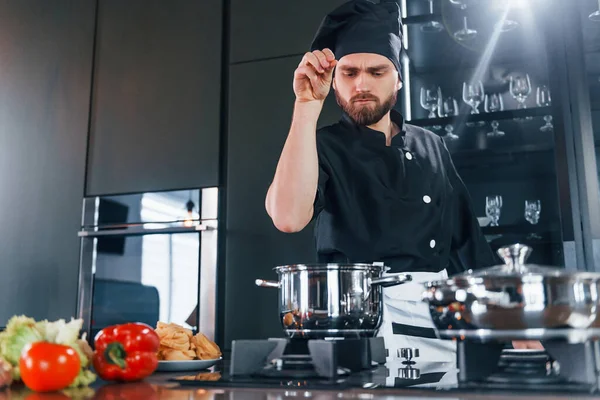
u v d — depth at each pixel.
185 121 2.56
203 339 1.07
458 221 1.59
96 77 2.74
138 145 2.61
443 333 0.75
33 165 2.76
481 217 2.50
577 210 2.21
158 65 2.65
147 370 0.81
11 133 2.82
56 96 2.79
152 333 0.84
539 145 2.37
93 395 0.67
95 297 2.54
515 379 0.70
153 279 2.46
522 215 2.51
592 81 2.35
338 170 1.46
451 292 0.72
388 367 0.92
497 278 0.69
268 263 2.36
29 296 2.64
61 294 2.60
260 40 2.54
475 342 0.73
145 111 2.63
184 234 2.45
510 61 2.58
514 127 2.49
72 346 0.76
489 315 0.70
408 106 2.56
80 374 0.75
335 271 0.84
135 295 2.48
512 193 2.54
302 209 1.19
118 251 2.54
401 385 0.70
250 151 2.46
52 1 2.88
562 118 2.28
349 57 1.41
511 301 0.68
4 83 2.87
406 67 2.57
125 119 2.66
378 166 1.46
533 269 0.72
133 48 2.71
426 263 1.42
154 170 2.56
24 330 0.77
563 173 2.25
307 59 1.09
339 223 1.44
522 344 1.06
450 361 1.12
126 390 0.72
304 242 2.33
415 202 1.44
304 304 0.84
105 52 2.75
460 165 2.54
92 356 0.81
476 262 1.57
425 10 2.64
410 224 1.42
